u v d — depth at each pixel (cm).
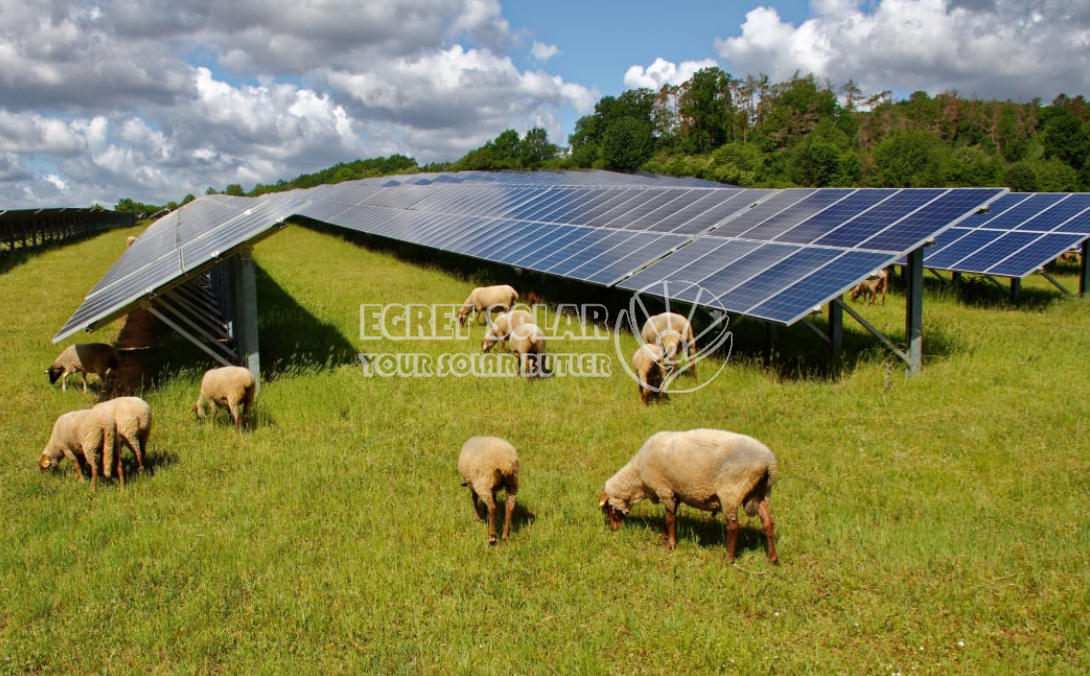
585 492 964
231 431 1221
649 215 2381
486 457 830
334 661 645
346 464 1081
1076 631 643
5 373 1616
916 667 618
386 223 4078
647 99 11306
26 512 937
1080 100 12356
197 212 3969
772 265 1596
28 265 3662
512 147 9600
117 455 1021
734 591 729
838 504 901
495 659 635
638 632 674
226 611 723
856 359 1498
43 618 721
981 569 744
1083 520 834
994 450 1042
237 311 1700
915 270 1393
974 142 11531
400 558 810
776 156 8506
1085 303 2075
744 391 1345
